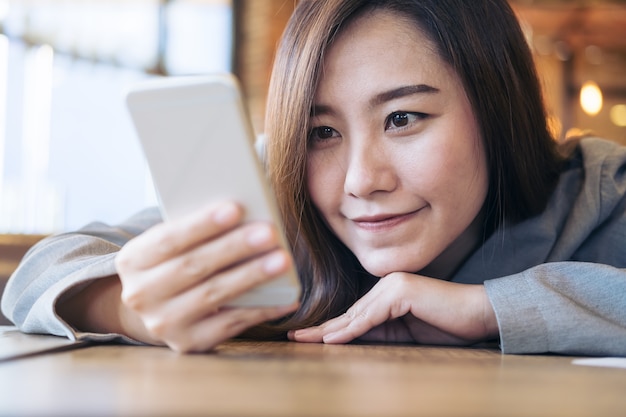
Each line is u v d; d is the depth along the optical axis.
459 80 0.95
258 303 0.64
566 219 1.12
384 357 0.68
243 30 5.33
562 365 0.67
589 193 1.12
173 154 0.59
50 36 4.88
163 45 5.32
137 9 5.21
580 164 1.18
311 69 0.92
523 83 1.05
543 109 1.11
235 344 0.85
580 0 5.35
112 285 0.81
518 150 1.03
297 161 0.97
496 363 0.66
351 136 0.94
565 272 0.89
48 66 4.91
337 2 0.92
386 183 0.92
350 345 0.88
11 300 0.95
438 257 1.11
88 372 0.49
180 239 0.60
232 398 0.36
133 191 5.33
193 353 0.67
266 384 0.43
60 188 4.98
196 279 0.62
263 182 0.58
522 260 1.10
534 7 5.40
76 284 0.80
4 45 4.66
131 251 0.63
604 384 0.50
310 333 0.93
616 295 0.86
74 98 5.05
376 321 0.91
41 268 0.93
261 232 0.59
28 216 4.77
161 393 0.38
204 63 5.39
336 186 0.96
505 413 0.34
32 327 0.86
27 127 4.83
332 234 1.06
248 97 5.34
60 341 0.77
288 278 0.62
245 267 0.61
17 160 4.79
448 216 0.96
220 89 0.56
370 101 0.91
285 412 0.32
